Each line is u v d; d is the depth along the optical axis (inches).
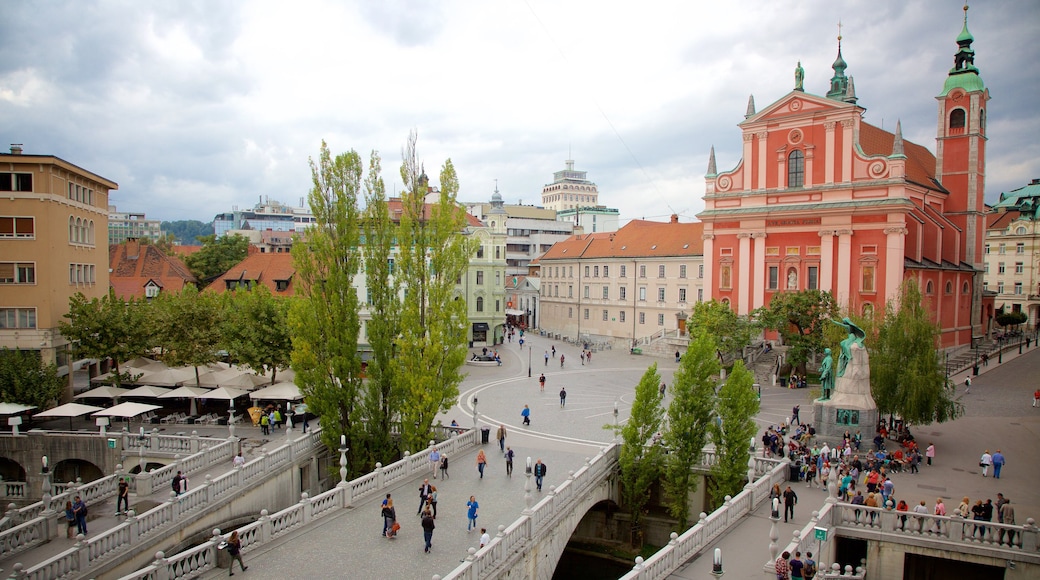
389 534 988.6
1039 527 987.9
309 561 908.6
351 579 858.1
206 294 2235.5
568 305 4114.2
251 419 1708.9
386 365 1396.4
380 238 1451.8
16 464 1561.3
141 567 952.3
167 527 1002.7
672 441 1254.3
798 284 2583.7
